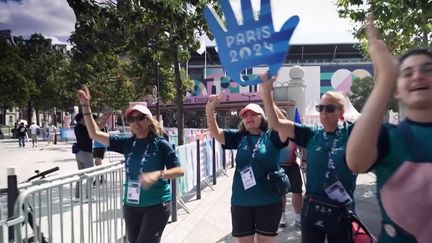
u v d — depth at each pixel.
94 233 4.80
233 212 4.08
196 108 62.16
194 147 9.41
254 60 2.70
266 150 3.97
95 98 32.09
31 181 4.00
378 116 1.67
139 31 8.47
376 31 1.80
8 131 61.62
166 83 23.77
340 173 3.30
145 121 4.05
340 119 3.47
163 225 4.04
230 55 2.75
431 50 1.79
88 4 7.72
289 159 6.66
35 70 44.28
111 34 8.12
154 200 3.96
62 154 22.66
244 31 2.71
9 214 3.46
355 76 77.62
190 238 6.33
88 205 4.59
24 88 41.56
